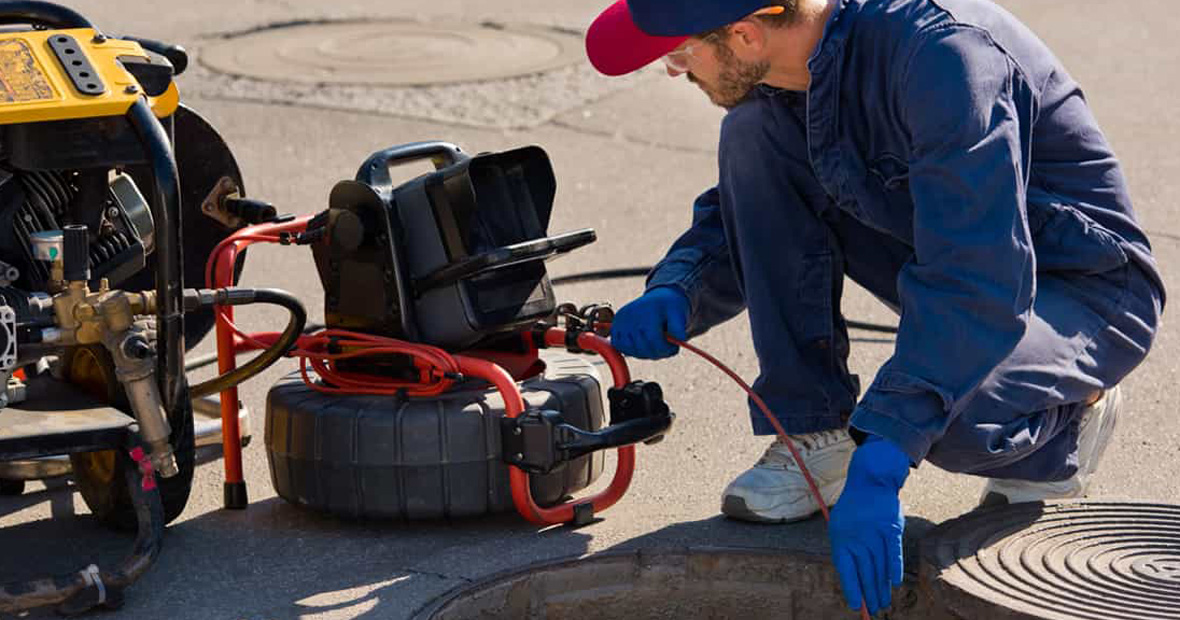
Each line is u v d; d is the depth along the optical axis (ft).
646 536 10.11
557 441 9.52
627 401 10.11
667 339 10.35
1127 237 9.77
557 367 10.75
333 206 10.41
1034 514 9.80
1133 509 9.86
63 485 11.23
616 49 9.14
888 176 9.34
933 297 8.63
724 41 9.09
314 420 10.07
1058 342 9.44
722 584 9.83
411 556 9.87
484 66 25.29
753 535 10.14
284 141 21.65
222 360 10.59
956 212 8.59
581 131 22.33
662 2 8.79
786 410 10.50
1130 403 12.75
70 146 8.96
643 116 23.02
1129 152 20.77
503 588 9.49
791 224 10.27
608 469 11.56
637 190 19.88
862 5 9.14
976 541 9.44
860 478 8.67
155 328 10.16
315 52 26.11
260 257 17.20
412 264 10.19
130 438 9.37
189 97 23.62
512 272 10.31
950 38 8.77
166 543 10.14
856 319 15.23
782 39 9.13
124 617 9.08
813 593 9.76
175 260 9.07
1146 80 24.49
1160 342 14.12
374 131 22.11
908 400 8.68
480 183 10.07
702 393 13.24
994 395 9.14
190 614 9.11
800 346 10.47
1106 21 28.30
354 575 9.61
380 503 9.98
